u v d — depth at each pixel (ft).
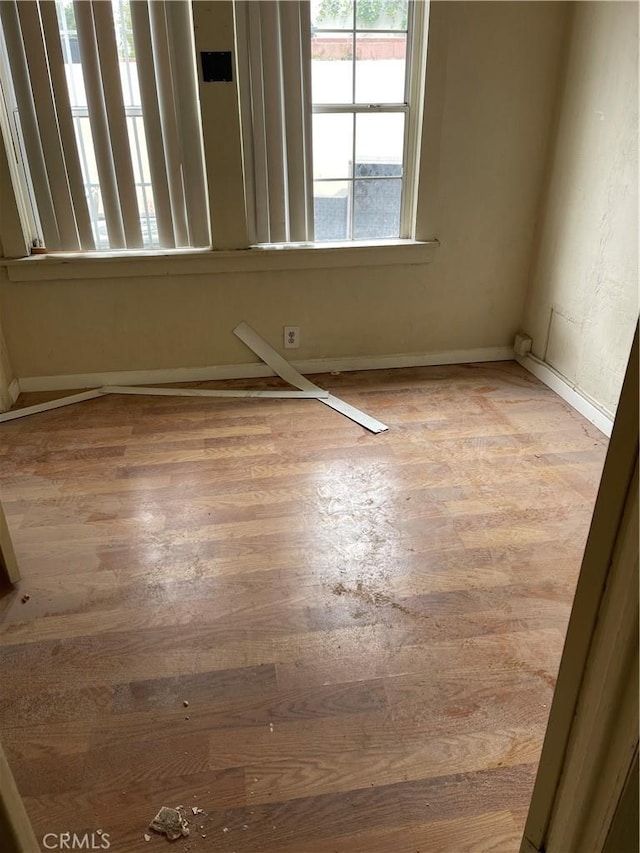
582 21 9.22
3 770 2.99
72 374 10.82
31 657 5.82
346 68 9.67
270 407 10.28
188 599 6.46
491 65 9.72
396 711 5.33
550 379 10.80
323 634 6.06
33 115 9.20
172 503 7.93
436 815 4.58
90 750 5.02
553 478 8.41
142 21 8.80
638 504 2.47
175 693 5.48
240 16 8.98
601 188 9.05
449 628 6.13
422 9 9.41
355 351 11.44
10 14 8.61
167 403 10.42
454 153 10.21
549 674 5.66
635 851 2.88
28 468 8.65
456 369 11.58
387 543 7.25
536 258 11.06
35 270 9.89
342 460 8.83
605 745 2.91
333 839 4.44
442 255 10.90
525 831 3.78
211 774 4.85
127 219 9.97
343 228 10.73
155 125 9.43
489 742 5.08
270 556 7.05
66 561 6.97
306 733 5.15
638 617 2.56
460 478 8.43
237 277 10.52
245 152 9.78
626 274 8.68
